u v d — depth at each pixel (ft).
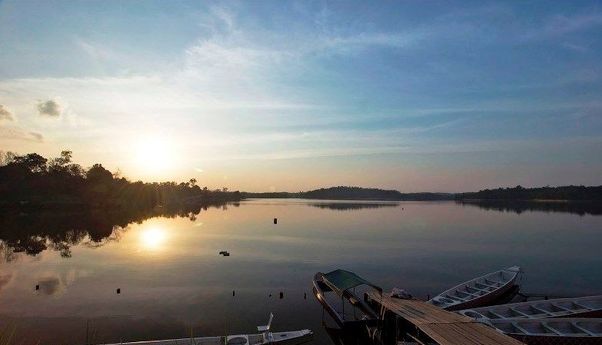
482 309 75.66
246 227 275.39
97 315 80.18
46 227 260.62
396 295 79.71
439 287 107.96
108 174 499.51
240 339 62.90
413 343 60.34
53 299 91.81
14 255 152.66
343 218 373.61
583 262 148.36
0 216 339.36
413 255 161.07
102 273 120.78
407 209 571.28
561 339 61.72
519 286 102.37
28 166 474.08
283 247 181.16
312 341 68.23
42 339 67.67
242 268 130.93
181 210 503.61
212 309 84.94
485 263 144.77
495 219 361.71
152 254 157.58
